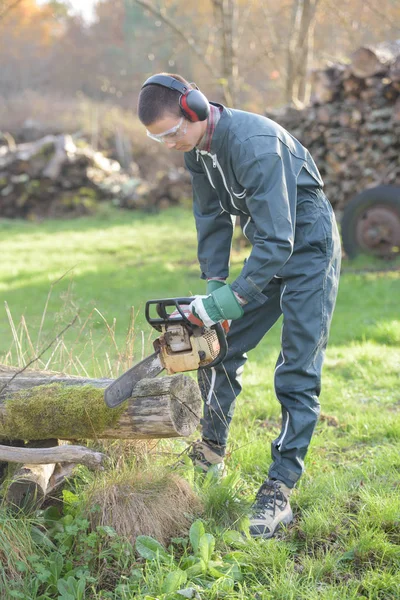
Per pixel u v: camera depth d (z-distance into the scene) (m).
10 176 19.86
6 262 12.62
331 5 15.62
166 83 2.45
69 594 2.27
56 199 19.86
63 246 14.58
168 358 2.53
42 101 31.17
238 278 2.49
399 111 10.40
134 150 27.22
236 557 2.51
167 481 2.75
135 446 3.03
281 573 2.38
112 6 37.72
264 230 2.46
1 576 2.34
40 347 3.79
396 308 7.64
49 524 2.65
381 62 10.61
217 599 2.29
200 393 2.83
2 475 2.78
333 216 2.78
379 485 2.98
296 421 2.71
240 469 3.13
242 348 2.93
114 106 30.52
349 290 8.66
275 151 2.47
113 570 2.47
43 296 9.21
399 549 2.50
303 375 2.72
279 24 19.27
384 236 9.84
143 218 19.02
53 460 2.40
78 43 38.53
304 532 2.69
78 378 2.73
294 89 15.06
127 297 8.97
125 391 2.47
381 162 10.93
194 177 2.88
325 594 2.25
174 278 10.22
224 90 12.25
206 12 18.67
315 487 3.01
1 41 40.09
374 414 4.12
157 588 2.30
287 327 2.70
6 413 2.63
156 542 2.47
